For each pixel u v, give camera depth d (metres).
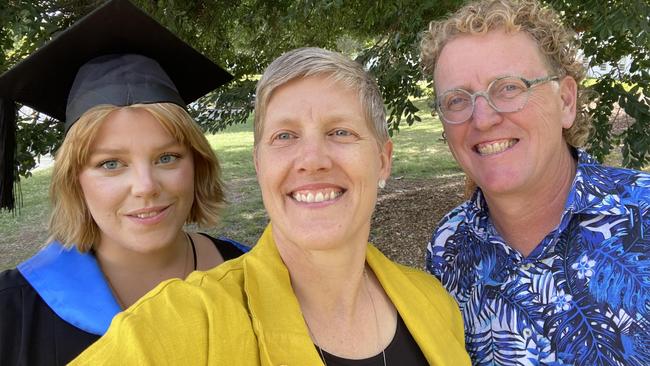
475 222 0.65
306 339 0.43
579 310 0.56
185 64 0.73
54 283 0.55
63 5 1.46
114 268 0.60
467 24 0.60
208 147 0.64
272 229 0.50
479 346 0.62
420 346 0.50
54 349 0.52
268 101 0.45
